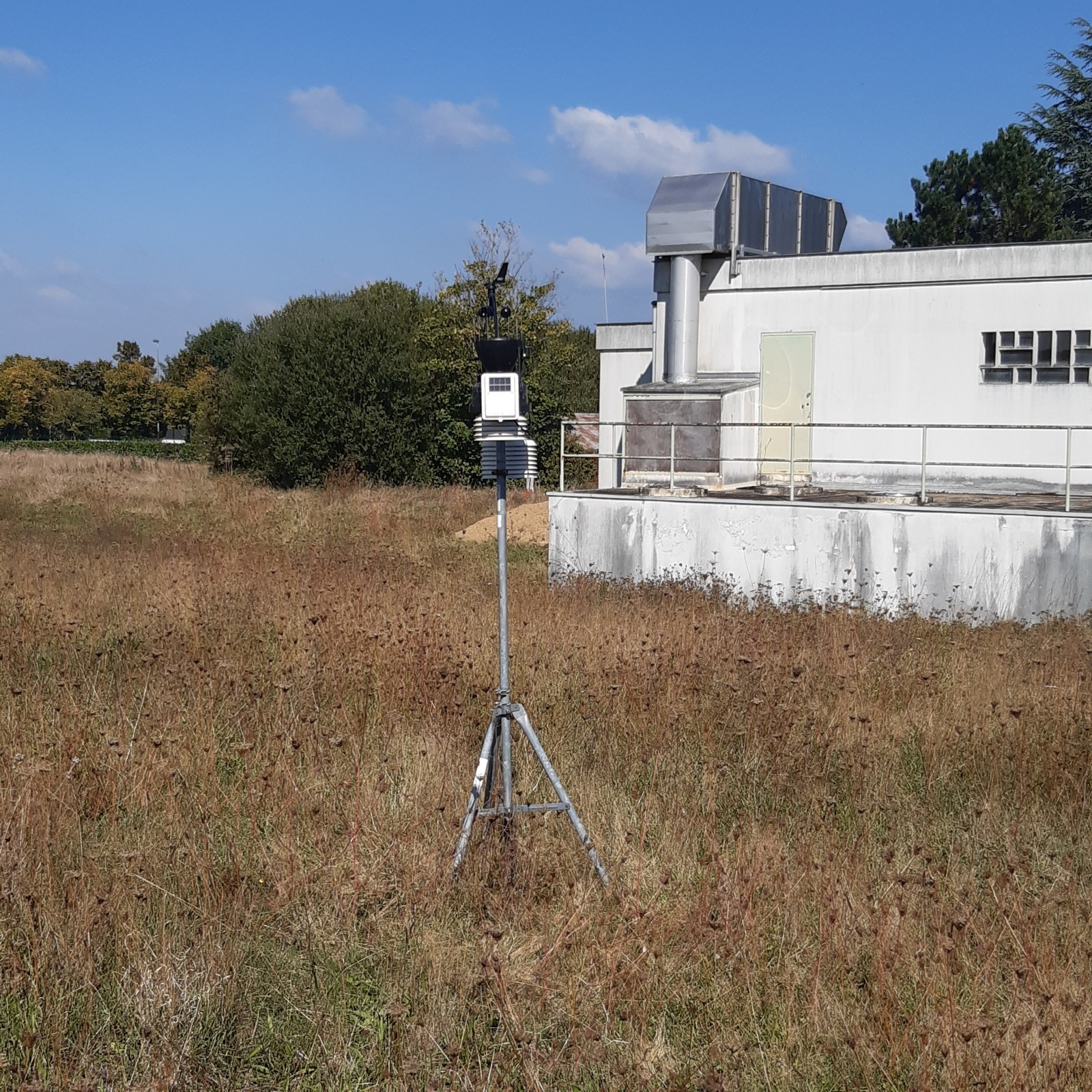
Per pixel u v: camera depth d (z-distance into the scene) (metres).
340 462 36.84
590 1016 4.39
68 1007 4.32
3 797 5.84
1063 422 17.48
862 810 6.16
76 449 60.19
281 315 40.09
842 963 4.67
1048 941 4.85
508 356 5.44
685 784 6.81
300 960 4.78
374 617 10.36
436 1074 4.05
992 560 13.36
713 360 19.44
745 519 14.59
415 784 6.29
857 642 10.36
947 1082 3.92
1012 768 7.20
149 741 6.89
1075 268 17.22
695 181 19.25
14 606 11.21
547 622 10.91
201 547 17.34
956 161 42.16
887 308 18.30
